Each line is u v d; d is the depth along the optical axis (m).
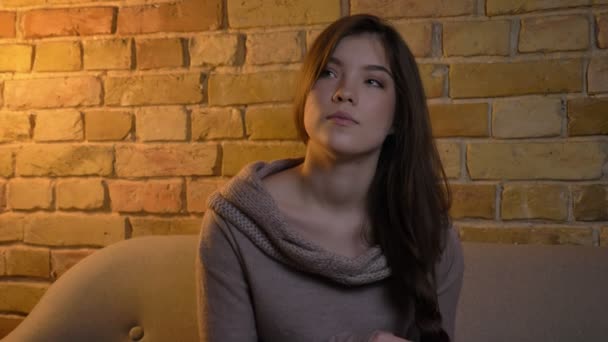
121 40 1.66
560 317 1.22
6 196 1.74
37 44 1.71
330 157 0.87
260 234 0.87
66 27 1.69
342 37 0.88
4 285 1.75
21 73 1.72
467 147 1.46
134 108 1.66
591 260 1.28
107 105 1.68
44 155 1.71
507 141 1.44
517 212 1.44
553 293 1.25
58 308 1.38
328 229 0.92
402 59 0.89
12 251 1.74
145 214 1.67
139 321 1.41
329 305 0.89
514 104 1.43
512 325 1.24
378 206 0.94
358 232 0.93
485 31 1.44
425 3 1.47
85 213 1.70
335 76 0.87
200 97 1.62
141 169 1.66
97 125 1.68
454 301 1.01
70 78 1.69
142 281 1.42
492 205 1.45
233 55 1.59
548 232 1.42
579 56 1.39
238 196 0.88
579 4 1.38
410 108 0.90
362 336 0.85
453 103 1.46
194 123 1.63
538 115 1.42
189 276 1.40
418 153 0.92
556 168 1.41
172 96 1.63
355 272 0.87
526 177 1.43
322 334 0.89
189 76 1.62
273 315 0.88
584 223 1.40
